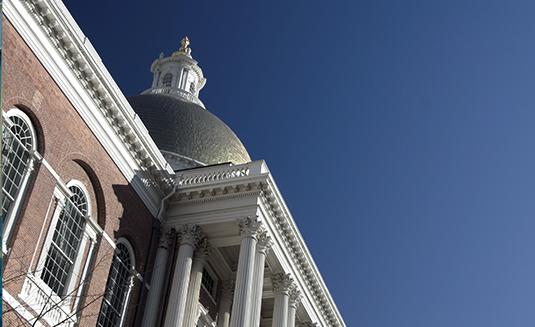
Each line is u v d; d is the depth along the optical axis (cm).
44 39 2456
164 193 3206
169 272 3055
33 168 2397
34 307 2270
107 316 2709
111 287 2761
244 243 3034
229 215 3114
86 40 2633
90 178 2736
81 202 2673
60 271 2483
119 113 2855
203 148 4669
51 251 2444
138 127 2983
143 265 2977
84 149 2673
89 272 2388
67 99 2586
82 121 2673
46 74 2467
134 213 2970
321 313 3903
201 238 3198
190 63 6053
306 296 3684
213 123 4972
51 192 2452
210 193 3181
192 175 3312
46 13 2423
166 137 4606
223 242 3259
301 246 3506
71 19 2536
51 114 2486
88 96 2709
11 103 2288
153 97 5034
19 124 2366
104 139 2812
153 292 2953
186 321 2970
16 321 2172
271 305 3916
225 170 3306
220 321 3516
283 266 3397
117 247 2858
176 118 4788
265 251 3133
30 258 2295
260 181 3114
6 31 2261
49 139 2466
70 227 2572
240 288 2903
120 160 2920
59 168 2520
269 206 3191
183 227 3136
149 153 3073
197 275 3123
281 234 3334
